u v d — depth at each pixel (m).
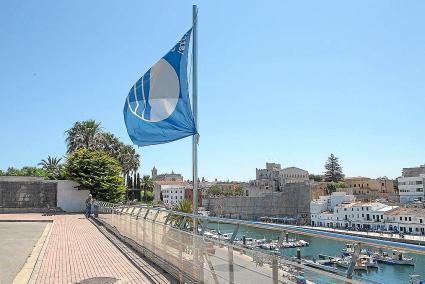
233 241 6.10
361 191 142.62
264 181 173.12
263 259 5.20
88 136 63.94
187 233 8.10
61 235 18.33
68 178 42.75
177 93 11.20
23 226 23.84
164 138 11.46
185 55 11.28
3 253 12.95
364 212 88.81
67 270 9.97
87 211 31.94
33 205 40.03
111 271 9.74
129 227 14.95
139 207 13.51
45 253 12.87
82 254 12.60
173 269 8.98
